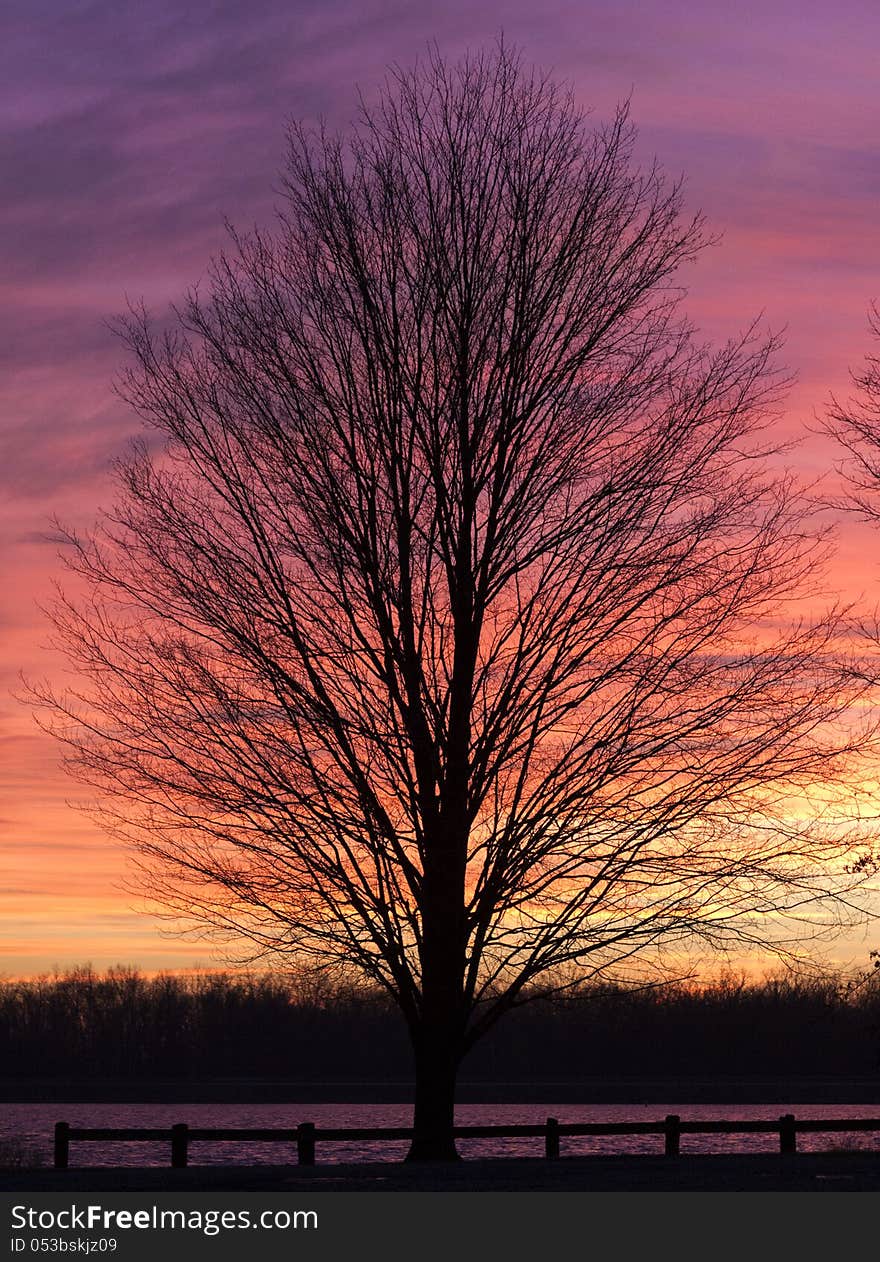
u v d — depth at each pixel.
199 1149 44.88
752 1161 21.47
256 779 21.25
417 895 21.69
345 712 21.77
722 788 21.75
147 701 21.75
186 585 22.08
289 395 22.61
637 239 23.33
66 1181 19.22
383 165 23.55
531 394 22.64
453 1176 19.20
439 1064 21.58
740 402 22.56
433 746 21.67
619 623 21.92
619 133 23.72
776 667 22.06
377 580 21.70
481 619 22.08
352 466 21.98
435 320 22.44
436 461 21.95
